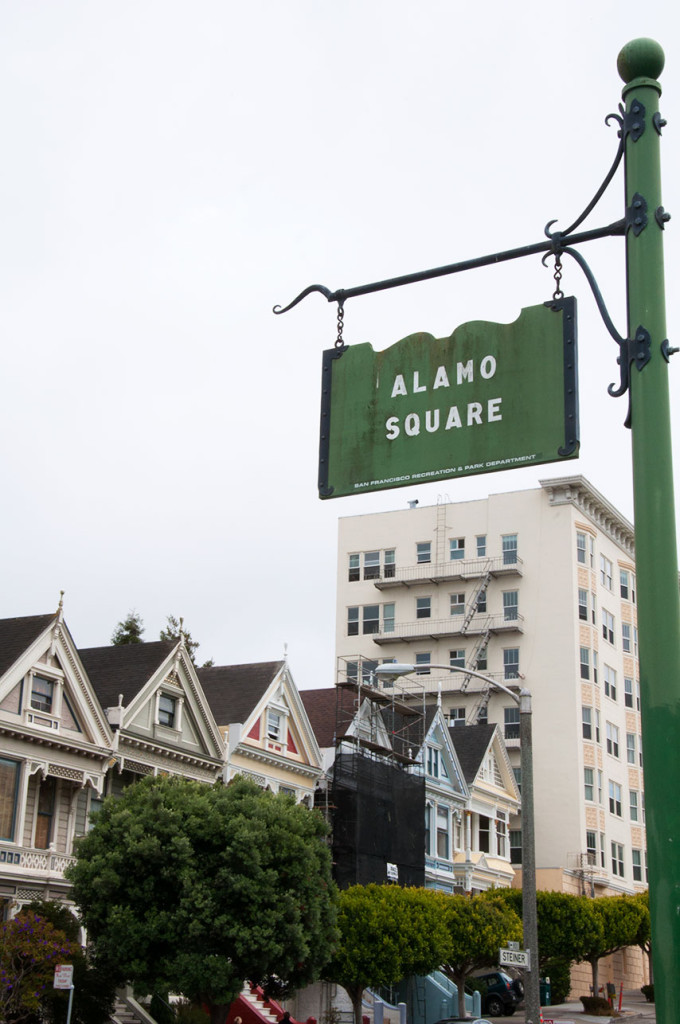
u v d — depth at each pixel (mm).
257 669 47125
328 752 52000
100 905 29094
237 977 28984
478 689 73625
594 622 75500
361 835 47125
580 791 69875
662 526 5938
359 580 80938
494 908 45500
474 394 7434
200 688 41312
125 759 37344
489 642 75125
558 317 7246
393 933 38656
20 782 33250
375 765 49500
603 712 74750
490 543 77062
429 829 56656
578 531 75938
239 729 42750
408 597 78875
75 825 35656
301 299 8164
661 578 5867
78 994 29391
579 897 56844
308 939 30016
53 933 28422
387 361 7809
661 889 5438
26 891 32812
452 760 60219
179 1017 34906
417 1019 48781
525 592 75000
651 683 5742
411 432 7594
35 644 34125
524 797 23984
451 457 7410
